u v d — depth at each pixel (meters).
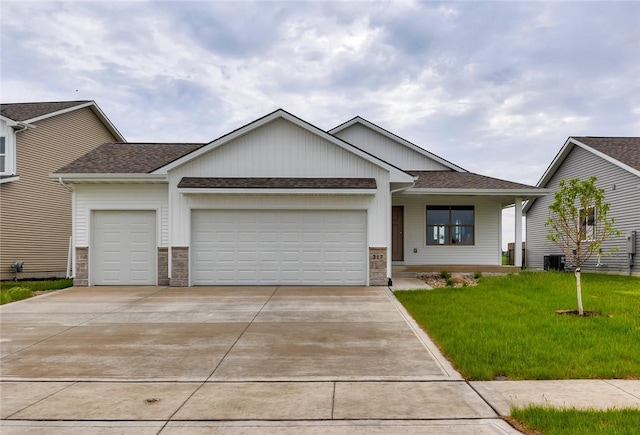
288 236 14.12
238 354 6.96
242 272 14.10
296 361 6.59
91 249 14.35
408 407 4.84
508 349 6.65
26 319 9.52
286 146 14.29
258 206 14.02
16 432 4.31
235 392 5.37
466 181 17.70
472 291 12.24
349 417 4.59
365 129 20.22
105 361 6.67
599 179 19.56
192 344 7.54
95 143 23.72
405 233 18.28
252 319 9.37
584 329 7.73
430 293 12.03
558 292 11.69
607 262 18.78
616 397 5.02
